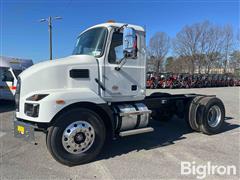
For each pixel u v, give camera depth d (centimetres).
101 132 495
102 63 518
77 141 472
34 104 452
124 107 548
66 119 461
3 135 677
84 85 504
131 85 562
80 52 564
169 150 559
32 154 529
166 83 2636
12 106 1256
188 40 5488
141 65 576
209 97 709
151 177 423
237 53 5391
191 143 612
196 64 5453
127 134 521
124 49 494
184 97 728
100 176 427
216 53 5438
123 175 431
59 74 486
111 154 533
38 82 481
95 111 511
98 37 536
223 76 3344
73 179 416
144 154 534
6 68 1250
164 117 795
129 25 552
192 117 693
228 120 906
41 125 467
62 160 460
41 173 437
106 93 525
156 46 5012
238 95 1894
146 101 649
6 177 420
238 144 605
